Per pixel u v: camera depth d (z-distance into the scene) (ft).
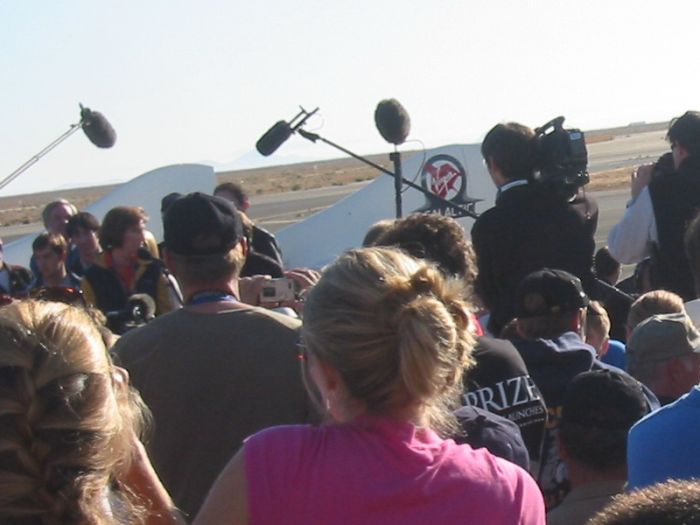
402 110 30.86
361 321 7.13
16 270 28.27
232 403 10.93
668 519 4.60
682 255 19.01
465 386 10.78
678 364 12.61
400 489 7.02
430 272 7.39
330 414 7.66
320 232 38.99
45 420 5.59
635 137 416.05
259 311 11.39
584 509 10.43
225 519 7.03
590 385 10.60
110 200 39.73
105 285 21.68
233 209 11.74
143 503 7.65
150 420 8.50
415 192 38.40
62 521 5.59
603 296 23.21
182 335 11.19
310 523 6.96
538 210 18.37
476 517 7.09
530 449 10.94
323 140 30.42
